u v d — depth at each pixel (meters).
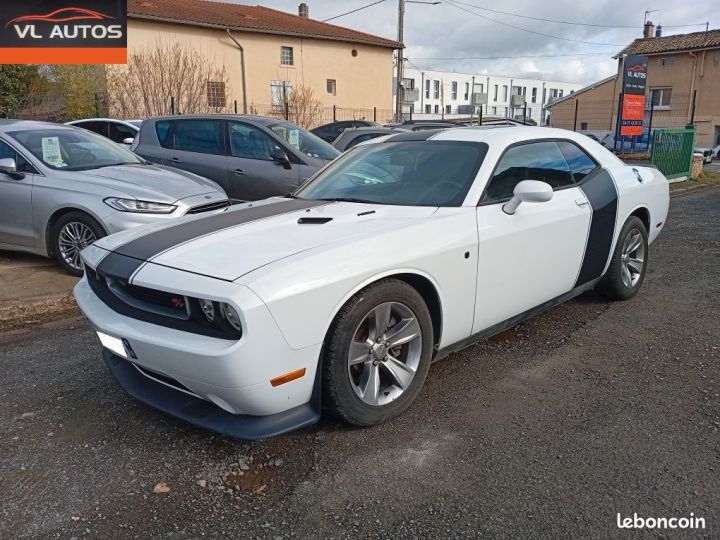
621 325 4.50
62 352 4.13
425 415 3.18
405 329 3.08
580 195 4.22
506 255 3.55
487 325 3.61
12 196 6.13
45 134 6.63
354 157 4.30
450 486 2.58
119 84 25.41
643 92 19.08
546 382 3.57
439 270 3.17
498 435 2.98
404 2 26.30
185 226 3.33
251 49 30.02
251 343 2.46
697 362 3.83
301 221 3.28
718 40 32.75
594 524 2.33
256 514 2.43
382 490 2.56
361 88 35.00
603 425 3.06
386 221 3.24
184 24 27.58
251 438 2.64
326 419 3.15
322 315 2.67
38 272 6.19
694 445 2.86
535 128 4.30
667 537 2.26
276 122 8.30
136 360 2.82
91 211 5.79
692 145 15.35
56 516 2.43
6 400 3.42
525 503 2.46
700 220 9.29
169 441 2.98
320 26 34.50
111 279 2.95
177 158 8.33
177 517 2.42
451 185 3.58
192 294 2.56
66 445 2.95
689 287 5.51
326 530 2.33
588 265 4.38
